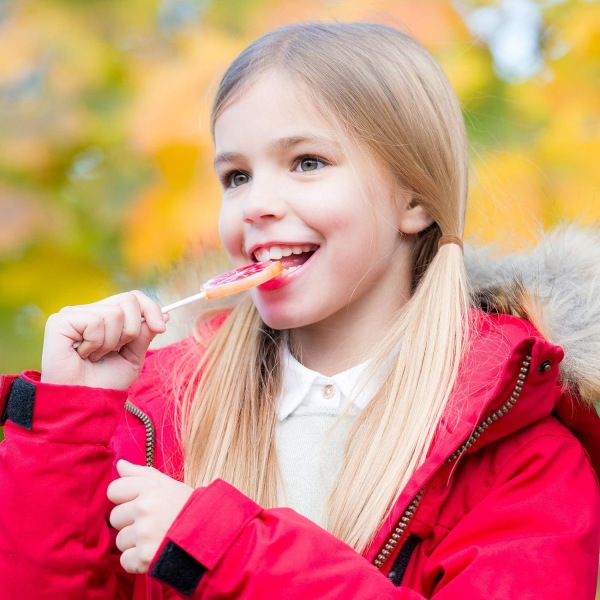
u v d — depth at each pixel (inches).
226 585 99.0
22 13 201.8
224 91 121.6
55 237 192.1
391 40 127.7
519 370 109.3
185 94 190.1
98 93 197.8
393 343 120.6
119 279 194.1
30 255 192.7
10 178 195.8
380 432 115.0
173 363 133.1
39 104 195.6
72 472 107.1
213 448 122.3
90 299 191.3
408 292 126.1
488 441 112.4
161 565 98.6
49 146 193.9
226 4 199.0
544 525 108.1
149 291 149.9
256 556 99.3
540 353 108.3
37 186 196.1
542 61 196.1
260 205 115.8
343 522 111.6
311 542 100.4
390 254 122.3
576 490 111.9
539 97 192.1
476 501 111.9
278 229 116.3
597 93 192.2
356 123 118.6
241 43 195.0
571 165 186.2
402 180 122.3
